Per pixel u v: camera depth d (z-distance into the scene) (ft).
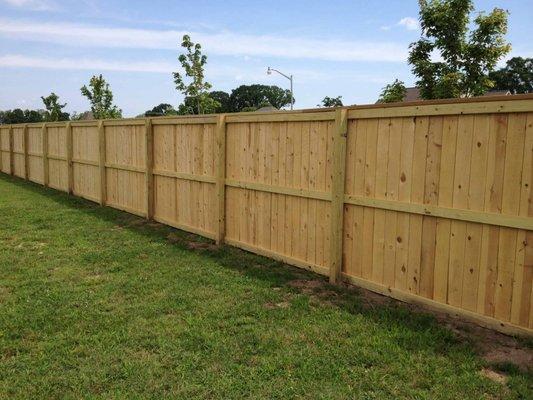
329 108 17.03
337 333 12.67
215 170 23.03
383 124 15.38
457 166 13.39
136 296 15.62
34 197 38.29
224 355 11.48
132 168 29.94
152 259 20.15
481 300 13.11
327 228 17.60
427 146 14.14
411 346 11.84
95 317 13.83
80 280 17.34
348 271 17.01
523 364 11.00
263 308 14.51
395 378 10.41
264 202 20.51
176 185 26.40
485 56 33.68
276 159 19.67
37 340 12.37
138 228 26.55
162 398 9.71
